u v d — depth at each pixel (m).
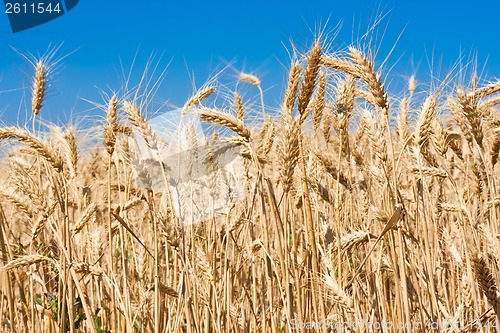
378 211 1.01
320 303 1.02
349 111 1.08
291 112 0.97
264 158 1.19
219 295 1.13
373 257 1.15
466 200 1.24
